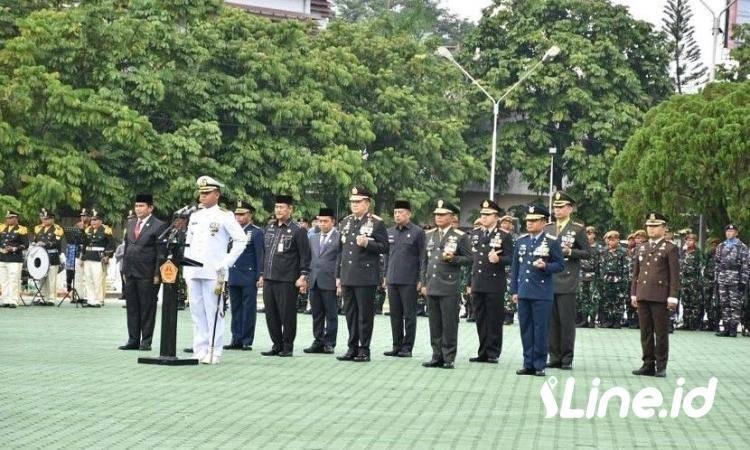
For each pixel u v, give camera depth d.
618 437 15.09
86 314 33.91
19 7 51.12
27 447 13.38
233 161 53.31
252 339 25.36
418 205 61.28
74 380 19.02
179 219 22.42
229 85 54.41
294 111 54.94
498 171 73.75
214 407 16.56
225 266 22.00
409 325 24.83
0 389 17.84
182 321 32.28
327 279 24.84
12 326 29.30
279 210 24.09
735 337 34.28
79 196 45.72
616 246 36.22
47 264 36.84
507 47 75.12
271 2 72.94
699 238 46.38
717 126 44.47
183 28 54.56
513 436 14.88
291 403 17.19
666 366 23.41
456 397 18.34
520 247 22.00
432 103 65.75
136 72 50.16
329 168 54.84
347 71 60.38
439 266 22.75
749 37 65.81
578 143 72.06
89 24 48.72
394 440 14.35
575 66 72.38
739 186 43.91
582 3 74.25
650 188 45.62
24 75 45.41
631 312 36.47
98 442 13.76
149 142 49.41
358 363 23.08
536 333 21.67
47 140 46.38
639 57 75.12
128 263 24.02
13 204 42.94
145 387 18.42
